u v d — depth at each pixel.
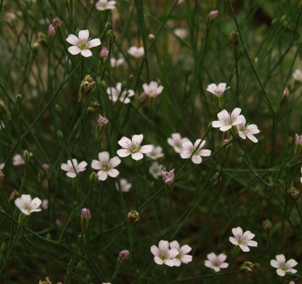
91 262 0.40
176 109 0.44
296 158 0.38
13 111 0.44
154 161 0.43
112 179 0.43
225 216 0.43
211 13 0.41
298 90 0.51
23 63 0.47
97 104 0.39
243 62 0.49
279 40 0.45
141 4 0.40
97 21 0.43
